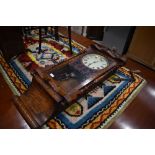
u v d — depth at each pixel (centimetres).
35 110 162
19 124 168
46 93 163
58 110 164
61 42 291
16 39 239
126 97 202
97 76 189
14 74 222
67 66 196
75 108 185
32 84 177
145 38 248
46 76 173
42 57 255
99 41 313
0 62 238
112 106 191
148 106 197
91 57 212
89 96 198
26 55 255
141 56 265
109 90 208
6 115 174
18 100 170
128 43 276
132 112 188
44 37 297
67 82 178
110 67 201
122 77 229
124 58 210
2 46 227
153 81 231
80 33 334
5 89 201
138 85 219
